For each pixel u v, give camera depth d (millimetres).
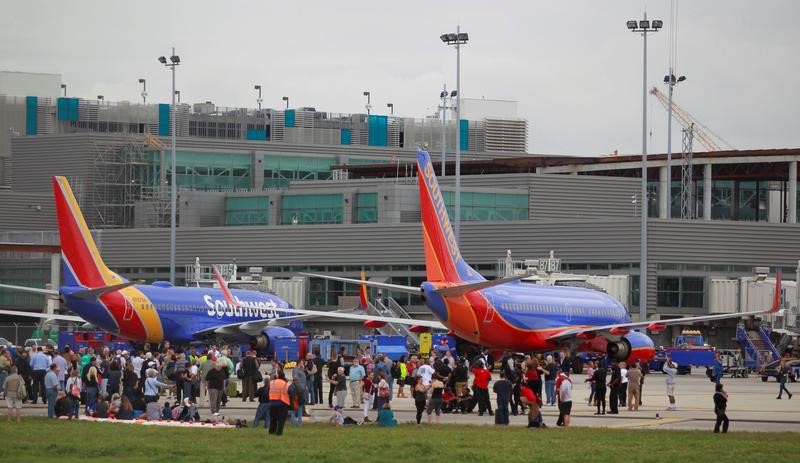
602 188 161250
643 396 74688
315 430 50219
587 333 87750
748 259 139625
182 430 49812
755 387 86000
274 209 158875
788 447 44281
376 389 58000
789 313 120688
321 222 157250
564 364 87250
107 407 56750
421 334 109062
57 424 52125
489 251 142625
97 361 65875
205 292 97062
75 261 87250
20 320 152875
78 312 88125
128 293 90375
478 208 154875
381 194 150625
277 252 149375
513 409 59875
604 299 96562
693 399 72062
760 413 61938
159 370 70750
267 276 148875
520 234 141375
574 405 66875
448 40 121875
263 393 51969
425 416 59188
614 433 49312
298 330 108875
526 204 157500
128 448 43188
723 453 42500
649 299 136500
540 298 88438
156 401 57531
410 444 44531
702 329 136625
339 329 136500
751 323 119000
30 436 46812
